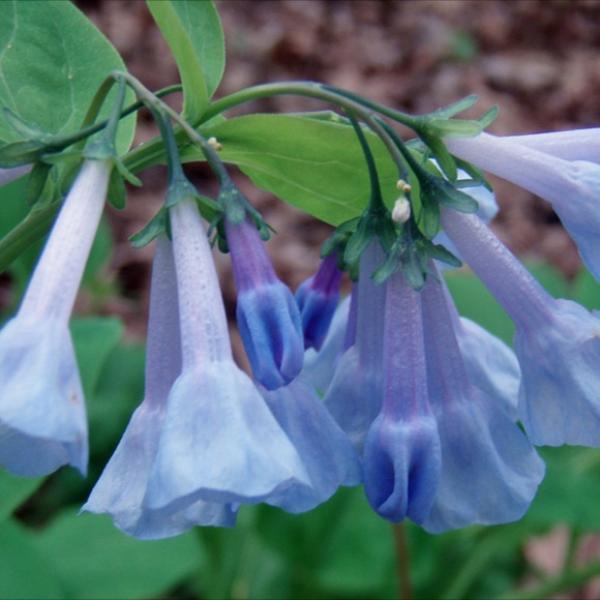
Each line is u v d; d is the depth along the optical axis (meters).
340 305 0.13
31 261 0.19
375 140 0.11
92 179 0.10
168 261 0.10
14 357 0.08
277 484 0.08
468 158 0.11
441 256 0.10
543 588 0.20
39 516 0.25
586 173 0.10
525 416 0.10
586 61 0.65
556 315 0.10
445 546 0.21
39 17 0.13
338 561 0.20
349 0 0.65
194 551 0.20
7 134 0.13
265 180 0.12
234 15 0.61
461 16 0.67
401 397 0.10
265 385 0.09
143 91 0.10
